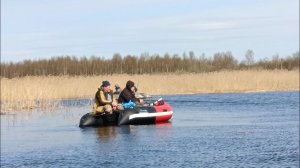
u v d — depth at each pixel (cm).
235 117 2608
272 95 4128
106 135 1969
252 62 6600
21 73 5394
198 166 1336
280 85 4597
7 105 3238
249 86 4575
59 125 2412
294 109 2997
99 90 2291
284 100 3650
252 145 1644
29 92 3388
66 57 6269
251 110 3002
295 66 6406
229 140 1764
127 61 6291
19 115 2911
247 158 1425
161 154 1513
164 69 6122
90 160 1456
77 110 3169
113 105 2294
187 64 6284
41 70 5794
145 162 1402
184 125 2259
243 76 4609
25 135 2062
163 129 2119
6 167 1409
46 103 3344
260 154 1479
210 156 1466
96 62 6181
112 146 1688
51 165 1411
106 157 1492
